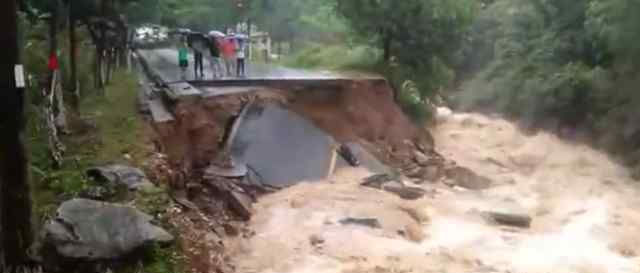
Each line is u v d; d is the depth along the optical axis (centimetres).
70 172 1232
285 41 4038
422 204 1712
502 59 3712
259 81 2077
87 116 1622
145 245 977
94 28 1861
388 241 1397
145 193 1191
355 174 1862
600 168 2444
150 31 3788
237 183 1656
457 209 1711
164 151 1555
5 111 795
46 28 1920
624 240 1565
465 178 2072
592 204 1919
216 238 1264
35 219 915
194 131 1750
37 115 1414
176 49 3462
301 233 1411
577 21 3322
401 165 2084
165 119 1673
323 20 4038
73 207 991
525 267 1327
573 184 2194
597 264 1379
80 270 927
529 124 3152
